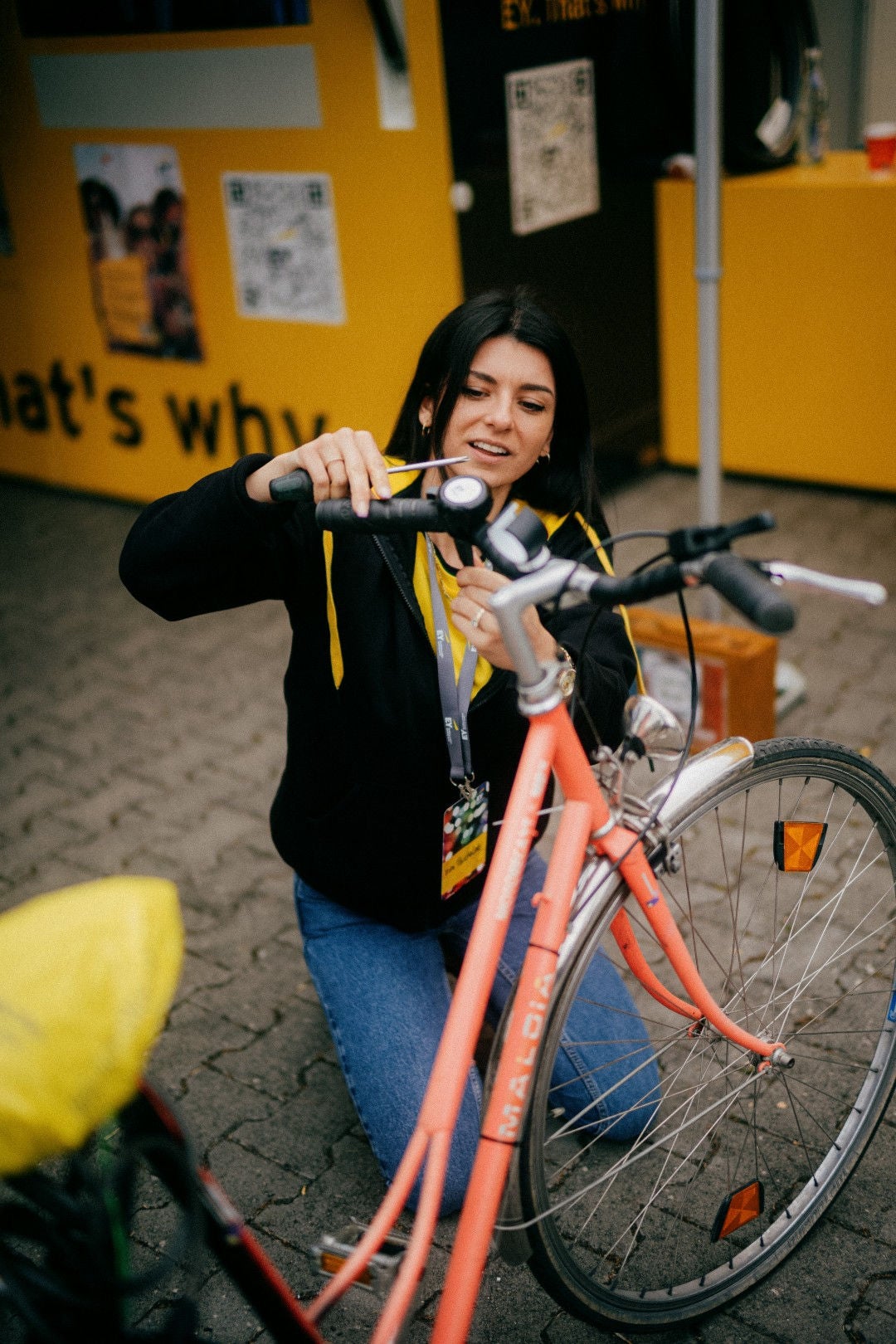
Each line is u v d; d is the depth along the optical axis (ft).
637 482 16.55
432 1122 4.68
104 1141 4.89
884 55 19.27
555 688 4.85
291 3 13.05
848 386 15.01
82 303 16.51
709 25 9.30
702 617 11.65
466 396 5.61
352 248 13.92
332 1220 6.65
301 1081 7.61
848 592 4.14
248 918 9.11
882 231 14.03
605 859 5.21
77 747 11.62
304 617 5.99
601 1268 6.26
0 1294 3.88
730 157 14.60
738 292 15.34
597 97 14.15
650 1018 7.32
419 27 12.33
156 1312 6.13
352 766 6.05
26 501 18.06
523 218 13.75
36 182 16.07
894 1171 6.71
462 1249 4.80
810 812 9.56
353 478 4.83
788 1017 7.61
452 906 6.51
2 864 9.91
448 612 5.90
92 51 14.67
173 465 16.87
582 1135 6.98
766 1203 6.52
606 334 15.26
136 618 14.25
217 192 14.64
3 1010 3.39
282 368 15.17
